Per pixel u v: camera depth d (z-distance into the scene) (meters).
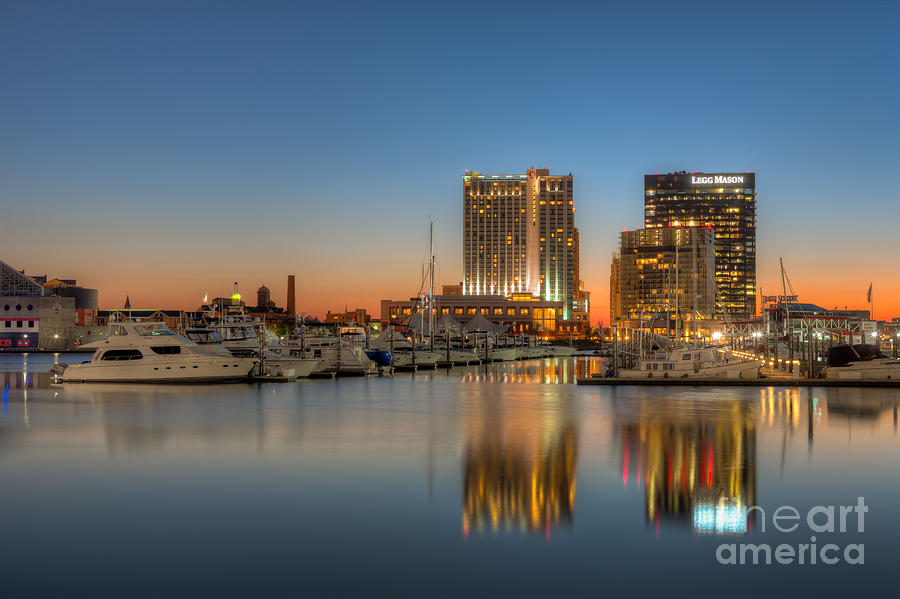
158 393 73.31
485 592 21.28
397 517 27.86
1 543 25.08
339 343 102.50
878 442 43.94
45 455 39.47
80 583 21.83
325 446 42.34
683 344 115.12
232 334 100.12
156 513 28.42
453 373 118.25
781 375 92.31
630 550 24.42
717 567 23.14
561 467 36.47
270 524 27.06
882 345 173.25
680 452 40.66
